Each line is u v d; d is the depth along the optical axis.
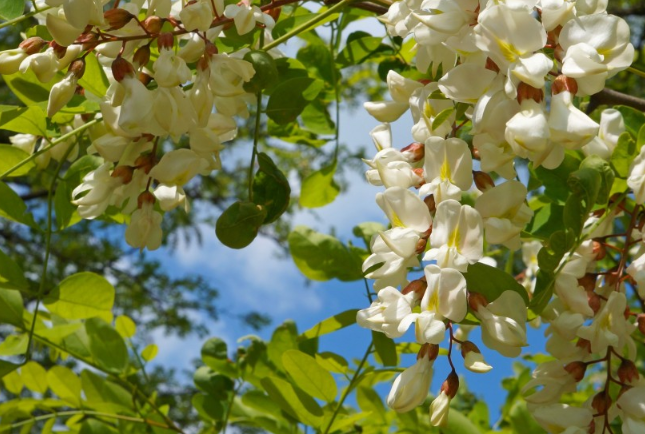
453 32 0.30
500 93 0.30
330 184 0.49
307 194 0.49
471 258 0.30
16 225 1.86
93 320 0.49
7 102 1.69
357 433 0.47
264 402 0.48
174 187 0.36
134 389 0.49
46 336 0.46
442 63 0.34
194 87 0.34
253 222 0.35
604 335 0.33
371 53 0.50
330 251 0.41
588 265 0.37
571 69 0.29
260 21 0.36
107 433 0.49
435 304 0.29
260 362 0.50
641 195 0.34
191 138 0.35
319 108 0.49
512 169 0.33
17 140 0.43
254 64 0.35
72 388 0.49
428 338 0.29
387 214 0.32
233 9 0.35
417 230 0.31
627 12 1.39
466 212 0.30
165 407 0.51
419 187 0.33
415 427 0.48
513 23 0.29
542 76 0.29
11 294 0.44
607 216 0.37
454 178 0.31
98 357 0.48
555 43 0.30
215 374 0.51
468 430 0.47
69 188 0.42
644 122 0.41
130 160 0.37
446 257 0.30
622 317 0.33
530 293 0.54
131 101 0.32
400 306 0.30
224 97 0.35
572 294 0.34
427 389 0.31
